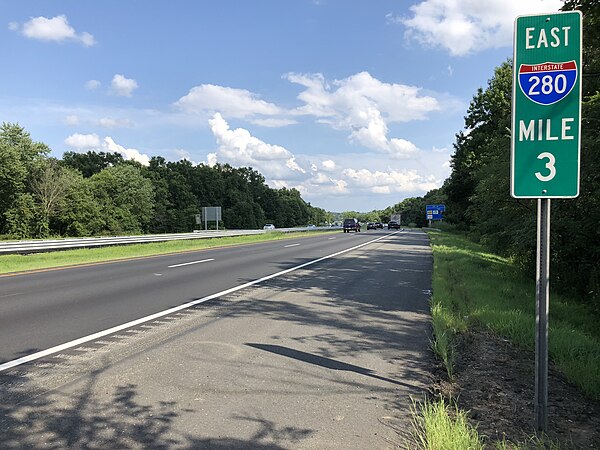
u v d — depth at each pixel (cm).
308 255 2139
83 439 362
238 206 11481
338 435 370
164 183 9569
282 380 497
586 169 942
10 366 535
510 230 1336
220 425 388
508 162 1304
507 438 360
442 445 337
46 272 1438
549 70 345
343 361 566
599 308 941
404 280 1299
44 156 6112
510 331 680
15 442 356
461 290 1055
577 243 1127
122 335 679
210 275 1379
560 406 427
